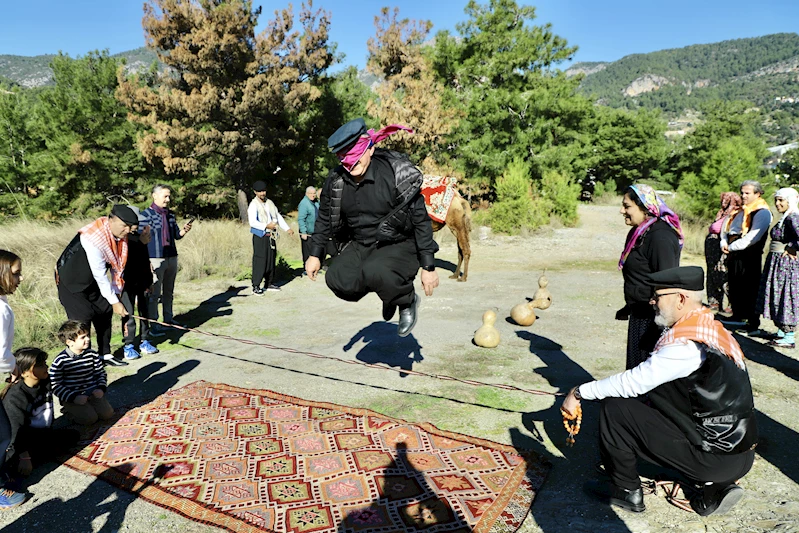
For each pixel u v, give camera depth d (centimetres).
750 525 287
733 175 1677
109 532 286
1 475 309
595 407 448
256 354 593
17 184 2350
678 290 279
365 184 327
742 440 271
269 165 2644
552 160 2605
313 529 281
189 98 1959
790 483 329
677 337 270
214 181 2333
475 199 2677
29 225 1213
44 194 2342
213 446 374
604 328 689
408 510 297
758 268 644
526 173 1909
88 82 2291
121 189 2488
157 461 355
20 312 679
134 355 575
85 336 402
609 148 5250
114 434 395
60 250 1015
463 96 2652
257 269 911
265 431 396
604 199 3522
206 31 1923
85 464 354
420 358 572
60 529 290
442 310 790
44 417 366
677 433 278
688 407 273
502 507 302
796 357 569
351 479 330
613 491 308
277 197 2723
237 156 2225
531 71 2762
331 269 349
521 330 681
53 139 2312
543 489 326
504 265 1198
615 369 535
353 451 364
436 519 289
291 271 1107
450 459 354
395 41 2144
